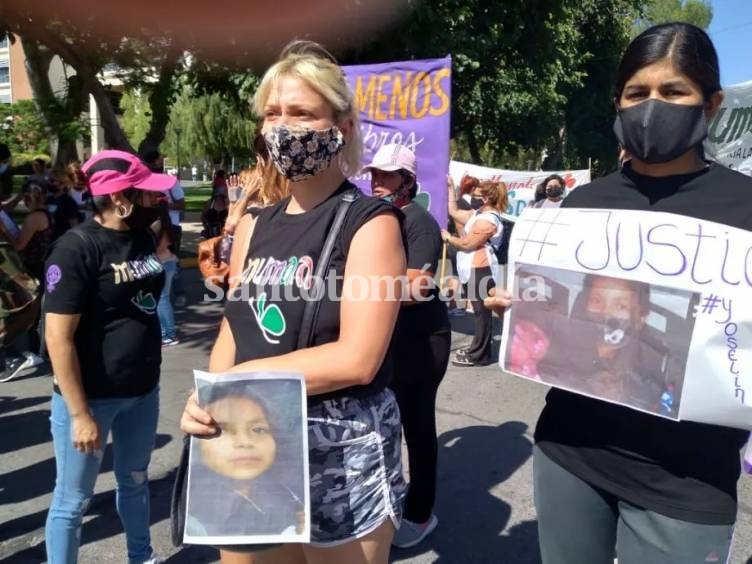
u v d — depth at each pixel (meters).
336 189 1.59
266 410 1.39
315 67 1.50
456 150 30.80
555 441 1.67
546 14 11.20
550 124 22.06
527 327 1.65
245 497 1.39
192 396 1.44
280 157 1.50
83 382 2.35
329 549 1.51
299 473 1.39
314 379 1.39
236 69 10.05
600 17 23.72
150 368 2.53
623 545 1.60
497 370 5.83
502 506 3.37
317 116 1.50
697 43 1.50
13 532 3.11
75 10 9.21
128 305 2.41
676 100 1.51
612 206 1.65
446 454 4.02
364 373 1.41
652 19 29.83
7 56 47.44
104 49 10.34
